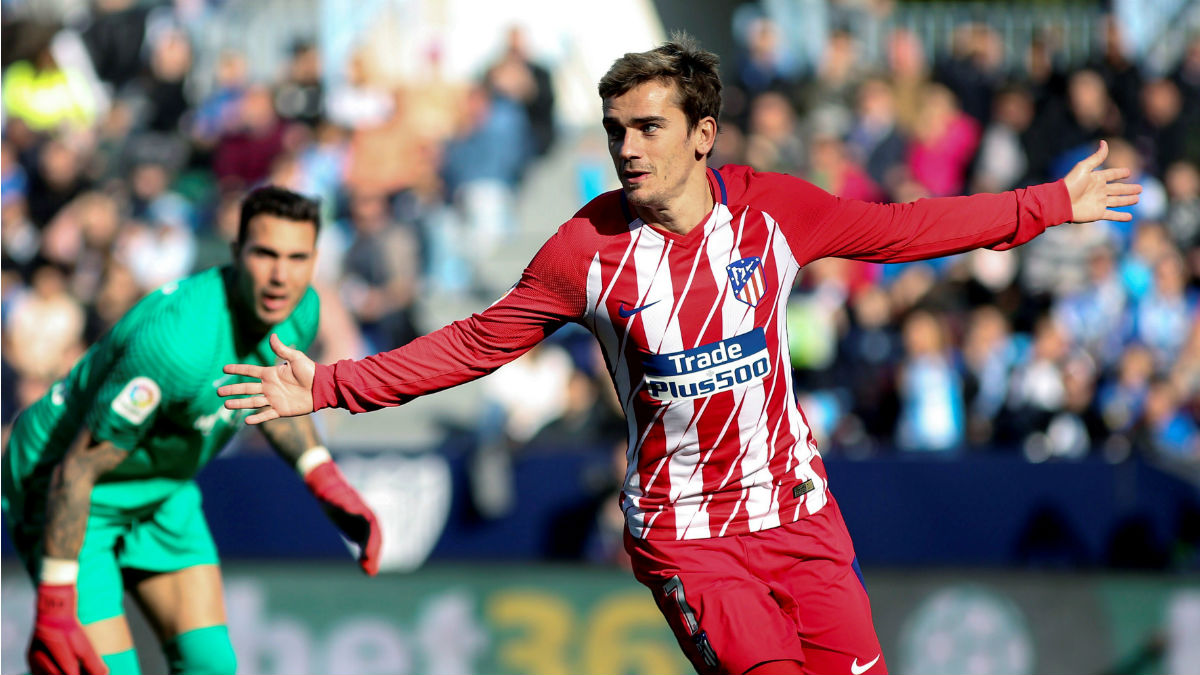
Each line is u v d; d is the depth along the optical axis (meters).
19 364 29.95
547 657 24.69
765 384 10.92
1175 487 23.23
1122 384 26.94
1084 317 29.42
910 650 23.92
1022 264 30.41
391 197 34.97
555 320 10.89
